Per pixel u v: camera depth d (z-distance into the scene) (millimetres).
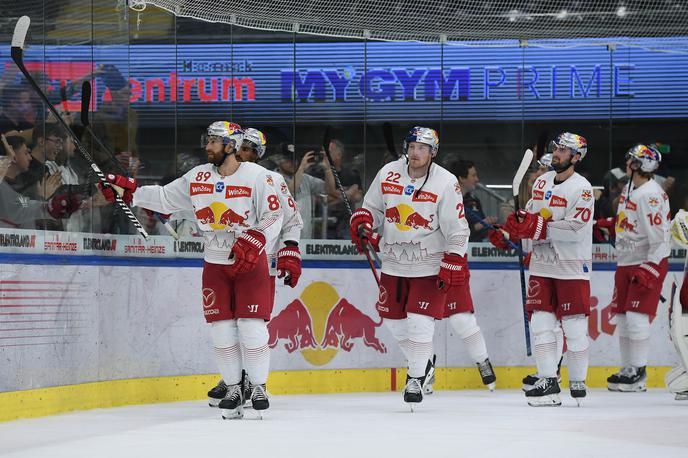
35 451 14250
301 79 29172
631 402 22656
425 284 19750
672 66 30484
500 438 15742
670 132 30609
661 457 13680
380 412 20203
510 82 30000
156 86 28500
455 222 19375
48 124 21031
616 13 27109
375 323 26453
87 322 21266
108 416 19562
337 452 13992
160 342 23219
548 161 25875
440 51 29688
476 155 29938
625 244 26453
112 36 23406
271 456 13578
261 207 18391
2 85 20000
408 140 19531
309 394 25328
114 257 22297
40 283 19906
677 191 30797
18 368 19188
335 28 26531
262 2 24609
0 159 19516
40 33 21062
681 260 28984
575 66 30203
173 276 23547
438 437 15852
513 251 27953
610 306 27875
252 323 18656
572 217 21375
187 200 18984
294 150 28828
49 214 20672
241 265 17891
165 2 23625
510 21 27188
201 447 14570
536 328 21703
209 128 18422
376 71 29531
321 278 26000
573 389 21750
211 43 28859
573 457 13641
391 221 19922
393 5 26016
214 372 24219
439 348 26594
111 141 23547
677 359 28062
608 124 30406
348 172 29188
